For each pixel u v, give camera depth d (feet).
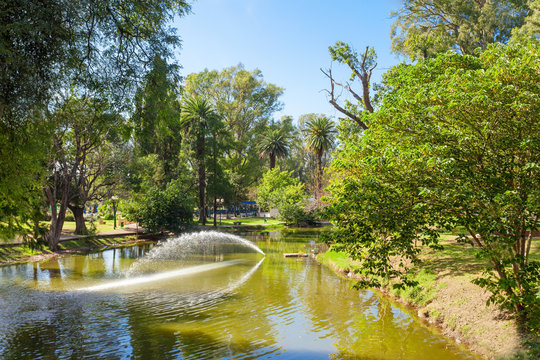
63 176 85.46
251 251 87.04
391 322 33.01
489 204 21.68
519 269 25.40
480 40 104.99
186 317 35.09
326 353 26.35
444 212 24.56
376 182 25.88
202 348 27.35
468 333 28.17
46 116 23.88
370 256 27.48
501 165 22.89
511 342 24.29
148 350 26.99
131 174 112.57
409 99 28.94
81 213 108.27
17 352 26.68
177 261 72.18
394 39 111.86
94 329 31.71
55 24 22.20
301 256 76.74
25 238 35.50
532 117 22.08
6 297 43.39
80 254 83.35
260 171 253.85
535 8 80.02
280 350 27.02
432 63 37.76
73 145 79.92
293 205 165.27
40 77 22.45
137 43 29.45
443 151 23.17
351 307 37.88
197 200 155.22
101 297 43.27
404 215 25.34
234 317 35.04
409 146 26.81
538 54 24.34
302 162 323.37
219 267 64.23
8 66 20.85
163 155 149.69
